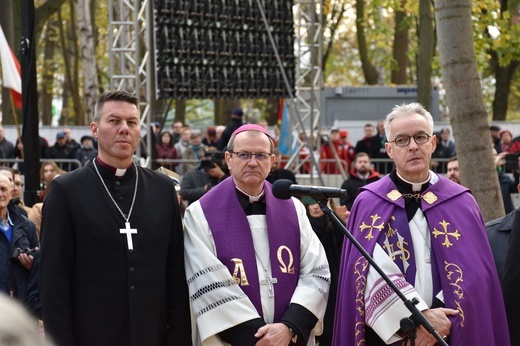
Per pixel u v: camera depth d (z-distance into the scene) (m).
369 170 11.01
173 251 4.70
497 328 4.79
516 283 4.96
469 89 7.51
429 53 19.64
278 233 4.82
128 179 4.63
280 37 12.30
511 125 20.42
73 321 4.43
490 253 4.89
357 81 36.34
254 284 4.67
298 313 4.60
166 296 4.64
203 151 10.23
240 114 12.73
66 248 4.42
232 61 11.80
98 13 31.81
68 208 4.45
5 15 19.66
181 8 11.27
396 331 4.55
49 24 29.48
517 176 11.27
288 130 15.08
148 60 11.54
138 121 4.68
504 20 18.69
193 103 37.62
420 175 4.95
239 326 4.51
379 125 16.80
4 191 6.12
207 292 4.55
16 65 12.50
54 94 35.72
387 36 24.05
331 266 6.75
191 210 4.86
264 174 4.84
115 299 4.42
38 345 1.57
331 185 14.65
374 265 4.21
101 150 4.64
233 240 4.74
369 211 4.95
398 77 26.19
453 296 4.64
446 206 4.91
